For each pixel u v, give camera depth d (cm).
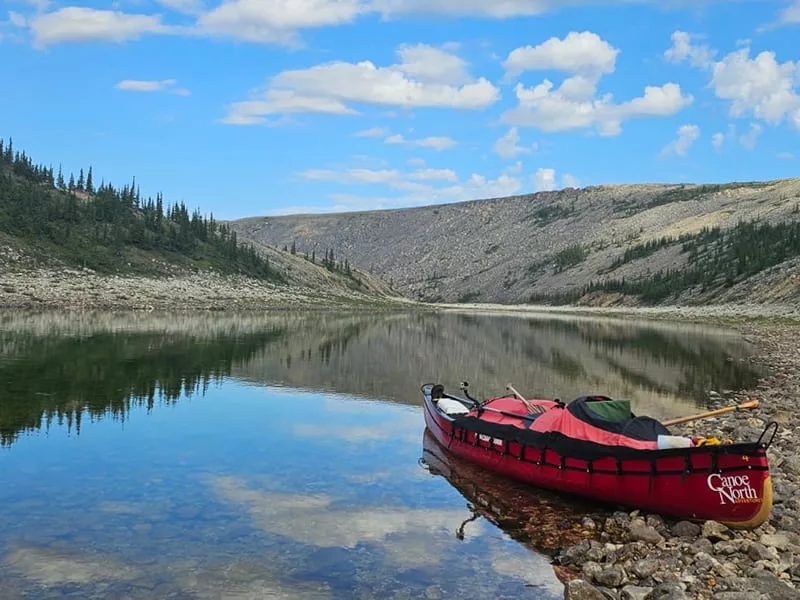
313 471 1555
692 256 19225
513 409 1712
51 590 912
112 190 15075
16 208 11600
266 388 2728
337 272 19612
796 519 1205
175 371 3047
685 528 1192
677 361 4197
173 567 1002
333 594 938
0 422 1902
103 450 1652
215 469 1531
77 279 9394
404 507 1338
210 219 16638
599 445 1358
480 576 1018
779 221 18938
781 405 2366
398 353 4447
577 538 1190
